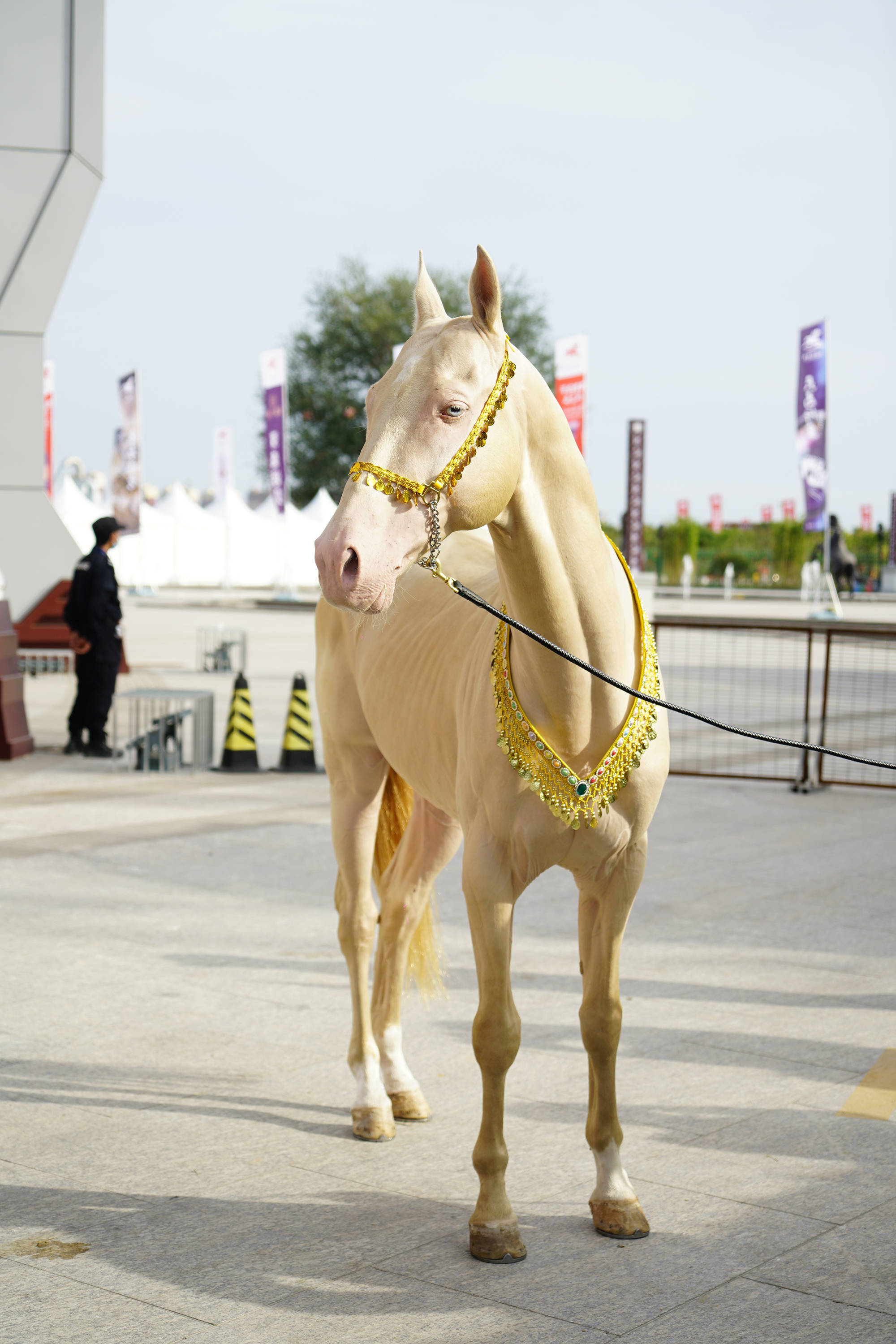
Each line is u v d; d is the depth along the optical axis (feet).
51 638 61.05
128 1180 12.82
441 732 12.84
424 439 9.84
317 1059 16.10
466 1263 11.23
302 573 173.06
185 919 22.20
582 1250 11.47
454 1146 13.73
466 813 11.75
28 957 19.97
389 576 9.66
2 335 59.36
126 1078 15.42
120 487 108.27
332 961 19.98
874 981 19.22
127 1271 11.06
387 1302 10.57
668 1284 10.86
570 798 11.09
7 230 58.13
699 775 38.11
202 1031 16.97
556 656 10.77
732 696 56.54
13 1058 15.97
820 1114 14.42
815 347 97.35
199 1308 10.44
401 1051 14.84
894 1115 14.42
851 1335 10.07
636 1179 12.84
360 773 15.33
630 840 11.64
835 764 40.73
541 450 10.66
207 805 32.60
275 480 125.80
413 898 15.02
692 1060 16.03
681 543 220.23
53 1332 10.08
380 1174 13.05
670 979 19.22
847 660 78.38
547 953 20.62
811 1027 17.25
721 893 24.41
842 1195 12.50
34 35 57.31
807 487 98.84
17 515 60.59
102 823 30.19
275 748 41.57
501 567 11.06
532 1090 15.12
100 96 58.90
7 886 24.31
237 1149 13.60
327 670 15.62
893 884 25.25
